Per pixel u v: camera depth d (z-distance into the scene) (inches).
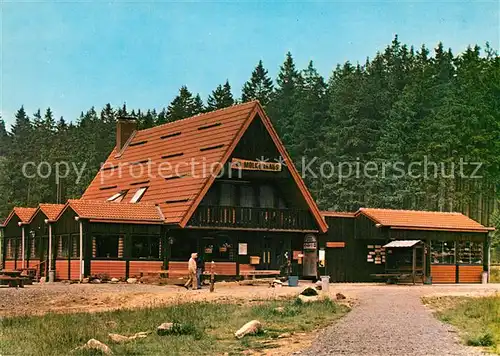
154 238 1831.9
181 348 852.6
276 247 1979.6
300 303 1250.0
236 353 818.2
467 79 3521.2
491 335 876.6
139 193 2018.9
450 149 3282.5
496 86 3427.7
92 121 4857.3
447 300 1396.4
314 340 872.9
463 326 997.8
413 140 3410.4
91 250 1738.4
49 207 1950.1
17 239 2143.2
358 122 3447.3
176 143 2094.0
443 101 3410.4
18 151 4298.7
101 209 1781.5
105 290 1525.6
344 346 821.9
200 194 1814.7
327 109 3919.8
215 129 1972.2
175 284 1683.1
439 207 3255.4
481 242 2102.6
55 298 1425.9
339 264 1999.3
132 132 2393.0
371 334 911.0
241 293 1470.2
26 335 970.7
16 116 5885.8
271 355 795.4
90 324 1042.7
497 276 2475.4
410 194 3198.8
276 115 4121.6
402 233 1974.7
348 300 1343.5
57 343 894.4
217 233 1884.8
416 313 1152.2
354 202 3275.1
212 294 1449.3
